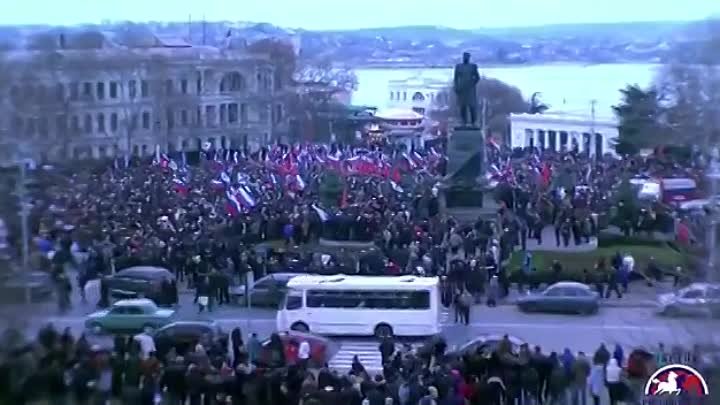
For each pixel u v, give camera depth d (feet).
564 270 275.39
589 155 557.33
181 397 170.71
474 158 332.39
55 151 559.38
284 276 263.08
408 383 164.45
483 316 251.19
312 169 444.96
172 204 357.20
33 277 241.14
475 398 166.09
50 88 594.65
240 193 351.05
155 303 250.37
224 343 195.42
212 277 259.39
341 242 307.78
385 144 654.12
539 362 174.70
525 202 346.95
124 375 171.73
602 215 324.60
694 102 482.28
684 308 233.55
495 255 279.49
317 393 158.81
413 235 291.38
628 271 269.64
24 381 166.61
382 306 234.79
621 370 172.04
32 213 317.63
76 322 244.63
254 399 165.89
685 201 355.15
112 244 293.64
